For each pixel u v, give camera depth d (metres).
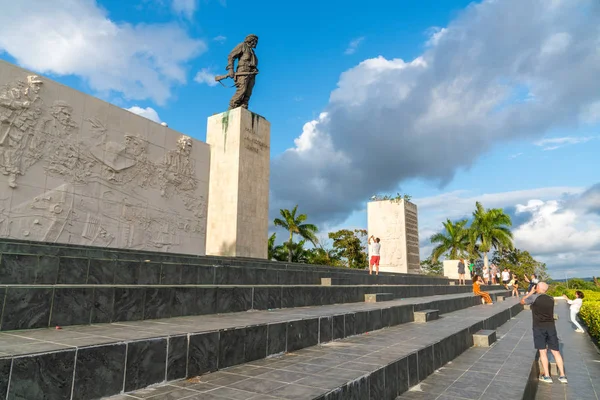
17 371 2.97
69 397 3.25
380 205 27.30
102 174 11.27
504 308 15.23
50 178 9.98
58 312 4.75
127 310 5.46
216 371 4.50
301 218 33.91
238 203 16.39
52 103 10.16
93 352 3.45
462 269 25.58
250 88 18.36
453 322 9.82
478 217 39.56
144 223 12.45
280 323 5.57
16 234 9.20
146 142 12.79
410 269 26.61
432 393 5.20
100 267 6.59
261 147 18.03
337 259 37.53
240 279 9.31
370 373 4.44
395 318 9.17
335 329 6.82
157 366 3.92
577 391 7.40
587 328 16.05
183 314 6.25
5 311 4.33
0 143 9.06
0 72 9.17
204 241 14.80
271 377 4.22
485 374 6.21
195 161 14.75
